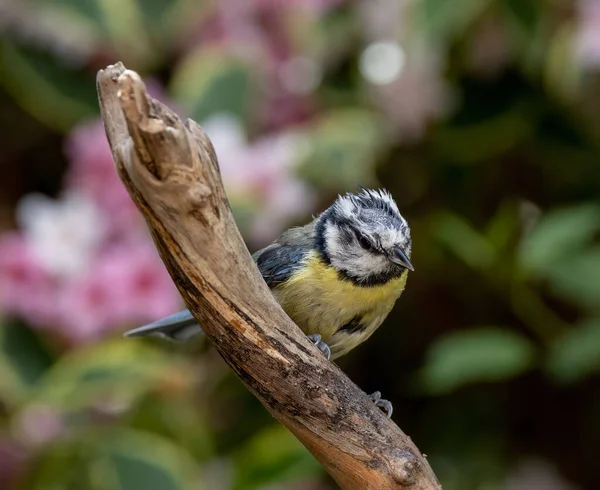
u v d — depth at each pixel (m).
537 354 2.24
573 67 2.25
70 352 2.22
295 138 2.24
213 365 2.24
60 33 2.25
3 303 2.21
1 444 2.22
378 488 2.09
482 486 2.27
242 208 2.21
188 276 2.08
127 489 2.21
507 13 2.26
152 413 2.23
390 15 2.25
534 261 2.22
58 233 2.21
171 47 2.27
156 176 2.06
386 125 2.26
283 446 2.22
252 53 2.26
